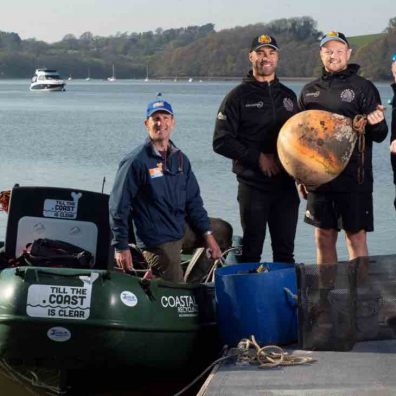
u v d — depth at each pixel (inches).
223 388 250.5
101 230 310.5
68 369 280.7
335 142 303.0
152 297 281.4
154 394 298.0
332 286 279.3
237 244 370.6
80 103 3378.4
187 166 301.9
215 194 783.1
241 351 273.0
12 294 273.6
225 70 6614.2
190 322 289.3
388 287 287.4
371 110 308.7
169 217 296.5
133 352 278.4
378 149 1117.7
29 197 311.6
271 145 321.4
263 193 323.6
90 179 916.0
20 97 4220.0
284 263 306.3
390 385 246.5
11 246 311.4
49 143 1402.6
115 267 320.5
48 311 271.4
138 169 291.7
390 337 289.1
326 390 245.1
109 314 272.4
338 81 312.3
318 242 319.3
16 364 281.3
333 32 312.7
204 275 332.5
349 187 309.0
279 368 264.8
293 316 287.4
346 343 278.7
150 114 292.5
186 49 7071.9
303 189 322.7
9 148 1302.9
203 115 2282.2
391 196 763.4
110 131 1684.3
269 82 322.0
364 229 313.6
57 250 304.2
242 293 283.6
